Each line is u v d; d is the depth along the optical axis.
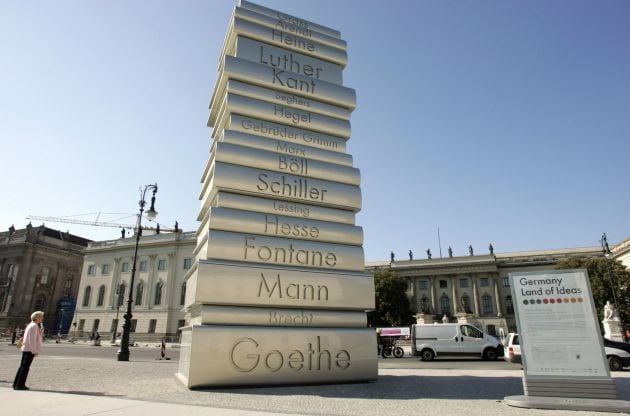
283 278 12.27
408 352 41.19
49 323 95.81
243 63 13.96
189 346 11.13
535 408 8.47
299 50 15.30
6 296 92.62
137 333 72.81
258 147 13.41
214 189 12.70
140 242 79.12
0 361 18.91
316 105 14.88
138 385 11.53
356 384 12.01
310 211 13.51
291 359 11.54
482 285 99.62
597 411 8.28
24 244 95.06
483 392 10.59
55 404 8.12
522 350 9.55
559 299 9.62
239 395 9.77
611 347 18.94
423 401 9.23
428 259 105.62
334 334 12.29
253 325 11.57
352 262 13.52
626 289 64.56
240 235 12.24
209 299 11.20
